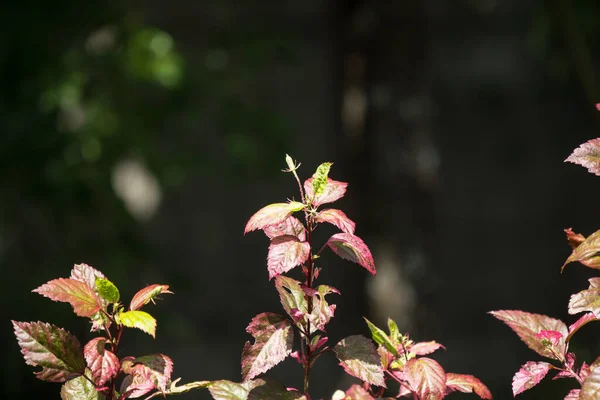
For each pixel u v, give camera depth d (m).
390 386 4.83
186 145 10.78
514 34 18.34
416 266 7.52
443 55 18.47
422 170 7.68
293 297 2.04
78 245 9.66
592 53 9.55
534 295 18.05
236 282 17.69
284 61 11.68
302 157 17.20
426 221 7.65
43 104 9.00
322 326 1.98
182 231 17.08
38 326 1.92
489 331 17.58
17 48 9.09
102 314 1.95
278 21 16.58
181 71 10.05
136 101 10.09
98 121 9.40
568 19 8.95
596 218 18.20
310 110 17.22
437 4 18.25
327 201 1.93
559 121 18.17
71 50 9.41
